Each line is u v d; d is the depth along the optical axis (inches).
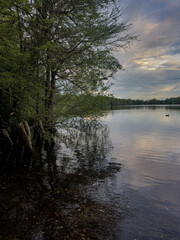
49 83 383.9
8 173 271.6
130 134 682.2
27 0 222.7
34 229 148.9
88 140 553.3
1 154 386.0
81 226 154.6
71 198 201.9
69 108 456.8
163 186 241.9
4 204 184.4
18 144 468.4
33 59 309.4
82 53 408.5
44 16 312.8
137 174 284.7
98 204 191.6
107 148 457.4
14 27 254.4
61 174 274.8
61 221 160.4
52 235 142.5
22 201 191.9
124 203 195.5
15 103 351.3
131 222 162.7
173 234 148.0
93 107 470.9
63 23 353.7
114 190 226.5
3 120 417.4
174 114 1846.7
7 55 267.1
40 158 359.3
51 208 180.4
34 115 374.0
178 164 337.7
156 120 1253.7
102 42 420.5
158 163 343.6
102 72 433.1
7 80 253.4
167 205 193.5
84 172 286.8
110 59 433.7
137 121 1184.8
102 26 382.0
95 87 440.8
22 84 282.7
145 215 174.2
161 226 157.9
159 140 575.2
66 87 436.5
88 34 378.0
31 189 220.8
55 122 444.1
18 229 148.4
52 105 417.7
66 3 357.1
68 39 383.9
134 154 405.7
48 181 246.8
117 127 884.6
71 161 343.3
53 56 346.9
